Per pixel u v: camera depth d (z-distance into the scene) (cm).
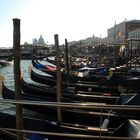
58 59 980
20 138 595
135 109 482
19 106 585
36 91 1370
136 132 669
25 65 4716
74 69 2412
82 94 1357
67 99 1138
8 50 6325
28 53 6216
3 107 1508
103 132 800
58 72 968
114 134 716
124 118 939
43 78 1770
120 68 2231
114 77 1451
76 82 1648
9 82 2611
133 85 1416
